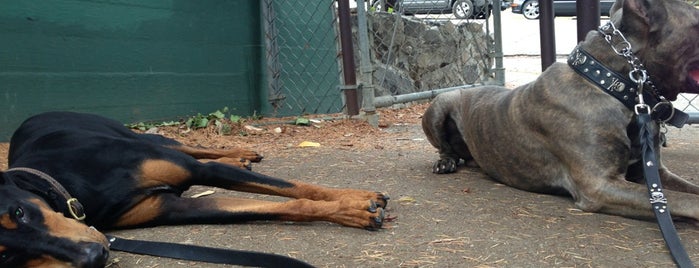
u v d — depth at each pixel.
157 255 2.54
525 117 3.31
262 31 7.20
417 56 8.77
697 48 2.83
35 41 5.32
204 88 6.64
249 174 3.10
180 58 6.41
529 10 20.17
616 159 2.93
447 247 2.54
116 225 2.96
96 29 5.71
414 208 3.14
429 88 9.00
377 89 8.00
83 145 2.98
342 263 2.40
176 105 6.39
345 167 4.34
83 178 2.86
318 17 7.72
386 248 2.55
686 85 2.90
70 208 2.66
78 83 5.62
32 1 5.29
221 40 6.79
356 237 2.69
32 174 2.69
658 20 2.83
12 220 2.22
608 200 2.88
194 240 2.76
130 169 2.94
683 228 2.68
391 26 8.24
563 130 3.06
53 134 3.18
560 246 2.52
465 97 4.10
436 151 4.95
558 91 3.10
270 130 6.18
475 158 3.93
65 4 5.49
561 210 3.04
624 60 2.92
